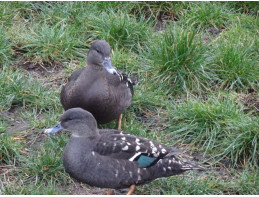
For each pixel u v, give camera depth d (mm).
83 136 10164
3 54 13898
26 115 12555
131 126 12094
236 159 11422
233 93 13281
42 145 11688
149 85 13477
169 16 15875
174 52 13469
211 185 10805
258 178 10898
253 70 13688
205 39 15086
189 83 13406
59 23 15172
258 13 16094
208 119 12086
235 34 14898
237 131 11711
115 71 11586
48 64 14133
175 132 12086
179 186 10789
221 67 13742
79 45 14602
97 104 11570
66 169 10242
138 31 14750
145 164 10172
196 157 11625
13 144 11414
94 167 10039
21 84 13047
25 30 14867
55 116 12414
